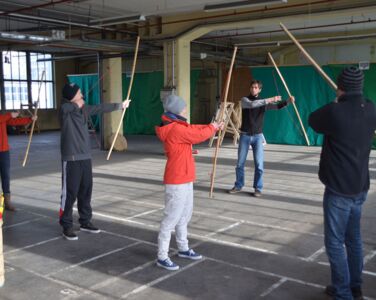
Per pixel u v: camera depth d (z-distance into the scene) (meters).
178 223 3.64
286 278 3.34
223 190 6.39
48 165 8.98
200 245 4.06
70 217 4.25
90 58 19.73
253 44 13.10
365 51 14.59
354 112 2.58
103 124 11.54
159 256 3.52
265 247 4.00
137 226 4.68
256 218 4.95
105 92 11.77
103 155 10.49
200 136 3.28
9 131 16.92
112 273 3.46
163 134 3.32
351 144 2.59
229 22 9.73
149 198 5.95
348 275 2.74
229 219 4.90
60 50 17.77
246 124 5.95
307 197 5.95
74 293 3.13
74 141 4.11
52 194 6.26
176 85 10.86
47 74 19.11
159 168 8.49
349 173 2.62
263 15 9.20
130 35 11.59
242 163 6.14
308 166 8.62
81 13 10.80
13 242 4.20
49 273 3.47
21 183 7.07
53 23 10.52
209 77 17.59
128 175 7.71
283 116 12.54
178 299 3.02
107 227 4.64
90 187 4.36
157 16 10.88
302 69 12.20
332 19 12.30
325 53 15.31
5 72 17.58
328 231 2.73
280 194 6.14
